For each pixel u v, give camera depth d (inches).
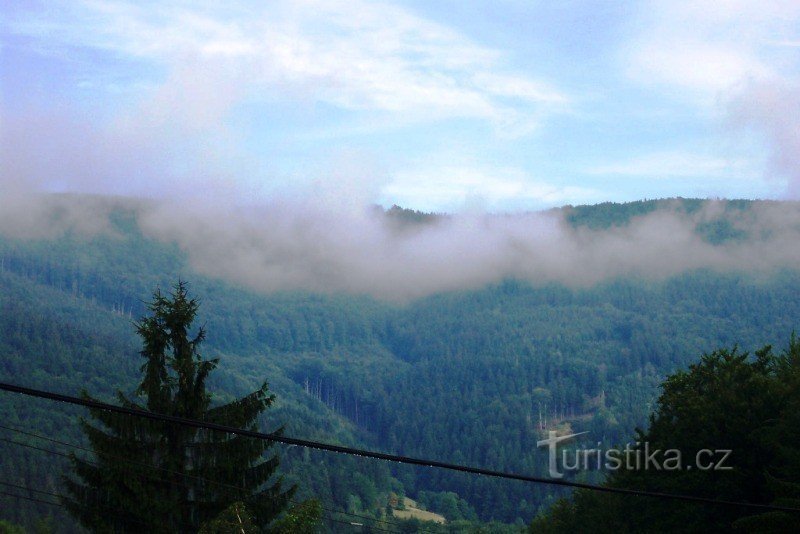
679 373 2165.4
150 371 1363.2
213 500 1298.0
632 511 1820.9
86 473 1250.0
